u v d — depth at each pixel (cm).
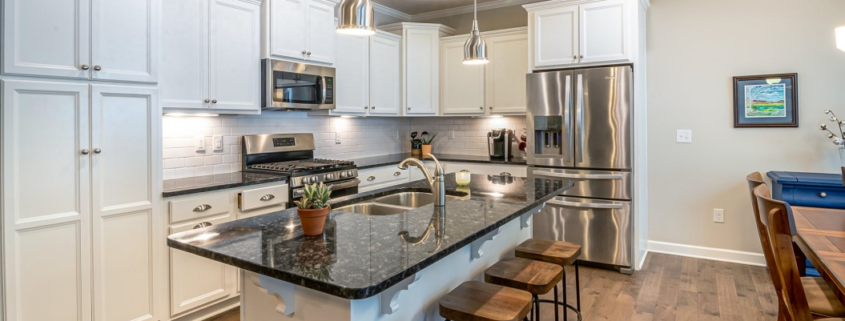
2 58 194
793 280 148
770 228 151
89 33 220
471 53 245
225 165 339
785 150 355
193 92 283
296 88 342
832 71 338
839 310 167
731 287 321
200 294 268
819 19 341
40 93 206
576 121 364
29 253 206
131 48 236
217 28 296
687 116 389
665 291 316
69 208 217
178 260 258
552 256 218
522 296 166
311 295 140
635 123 352
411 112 466
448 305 159
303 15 346
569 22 371
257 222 166
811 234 181
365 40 421
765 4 357
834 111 338
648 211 412
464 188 246
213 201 271
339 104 393
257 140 355
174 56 272
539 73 379
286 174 316
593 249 365
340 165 361
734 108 370
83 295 223
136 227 241
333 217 174
